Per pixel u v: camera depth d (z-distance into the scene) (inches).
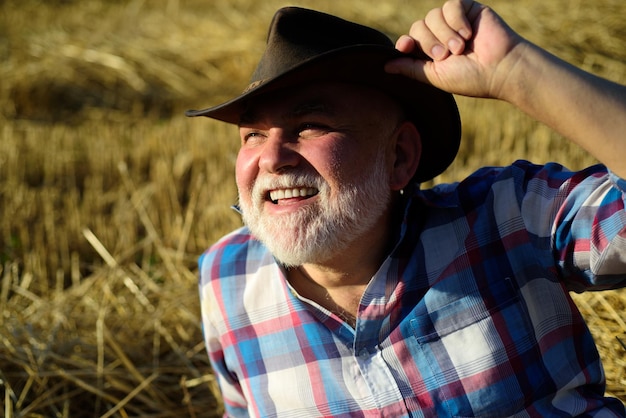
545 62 72.4
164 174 223.0
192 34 406.3
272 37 85.0
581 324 85.8
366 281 86.4
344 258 84.9
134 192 217.9
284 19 84.6
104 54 364.5
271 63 84.4
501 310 82.4
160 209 211.9
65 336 151.0
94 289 172.7
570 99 71.1
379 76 82.3
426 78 78.5
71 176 241.0
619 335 122.0
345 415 84.3
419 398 82.4
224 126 263.3
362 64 80.3
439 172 96.2
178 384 141.9
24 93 337.4
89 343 148.8
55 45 378.9
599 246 77.2
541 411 82.1
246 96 80.9
